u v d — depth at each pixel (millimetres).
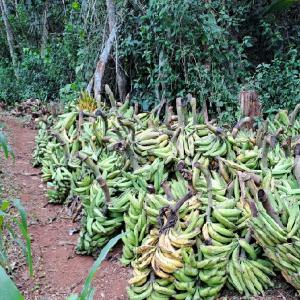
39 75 11039
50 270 3053
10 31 12477
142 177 3236
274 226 2326
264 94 5844
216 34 5750
